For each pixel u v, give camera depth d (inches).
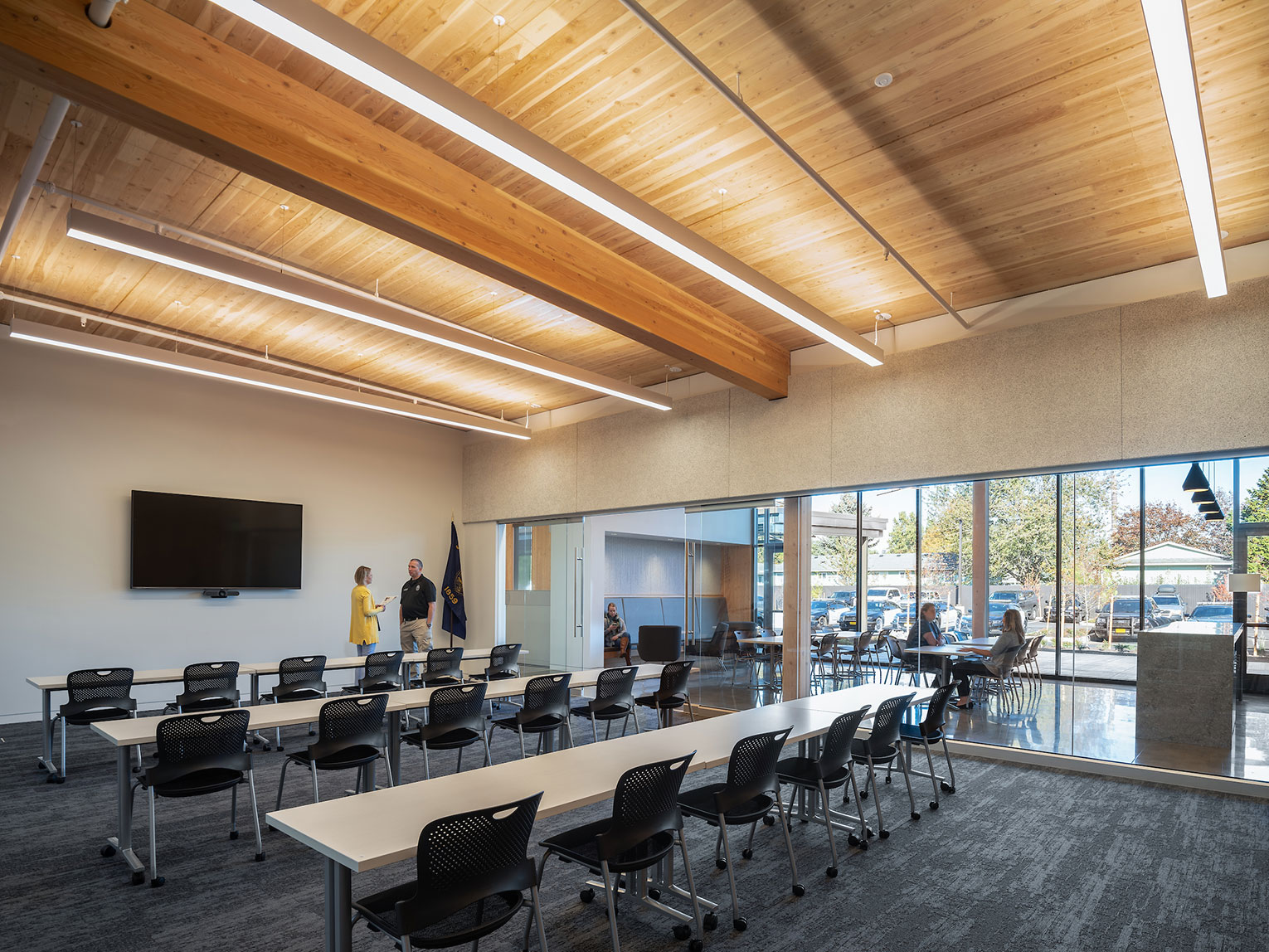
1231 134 172.2
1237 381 227.0
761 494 337.1
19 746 285.4
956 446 281.0
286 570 410.0
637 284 243.9
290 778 239.9
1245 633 232.5
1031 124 170.4
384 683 291.3
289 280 212.8
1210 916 146.3
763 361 312.8
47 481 345.1
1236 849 180.9
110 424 363.6
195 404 390.0
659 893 153.6
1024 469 266.5
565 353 343.0
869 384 305.4
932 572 297.6
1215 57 147.1
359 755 188.7
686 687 287.0
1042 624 270.5
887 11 137.3
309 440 431.2
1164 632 246.2
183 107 138.8
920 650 299.3
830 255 238.4
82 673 241.6
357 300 229.0
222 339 328.5
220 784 167.3
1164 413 238.8
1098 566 259.8
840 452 311.6
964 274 251.9
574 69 154.8
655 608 610.2
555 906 149.6
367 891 156.5
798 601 329.4
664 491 378.6
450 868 99.0
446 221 182.7
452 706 213.2
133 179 198.8
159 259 190.5
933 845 183.5
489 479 482.9
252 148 147.6
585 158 185.6
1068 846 183.2
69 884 158.7
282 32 107.2
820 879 162.9
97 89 129.1
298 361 360.2
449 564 487.8
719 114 168.4
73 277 264.1
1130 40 143.4
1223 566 236.5
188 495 380.5
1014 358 270.1
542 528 457.1
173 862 170.7
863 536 316.2
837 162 186.5
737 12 138.2
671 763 127.4
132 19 133.9
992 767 259.9
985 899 153.3
